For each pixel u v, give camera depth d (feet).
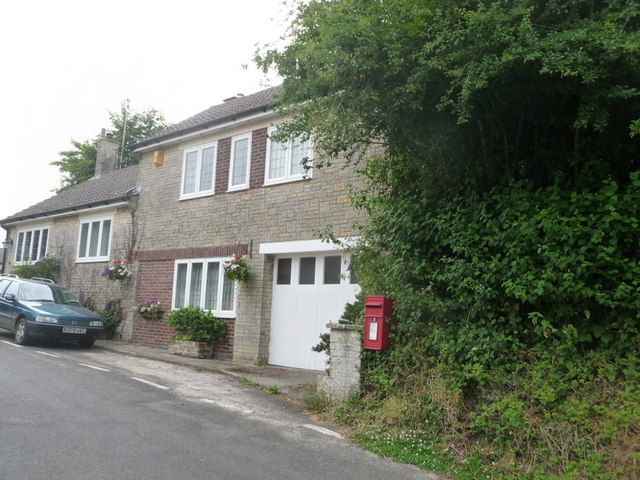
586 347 18.63
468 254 21.04
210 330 41.50
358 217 34.12
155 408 23.18
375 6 19.61
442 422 19.81
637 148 19.49
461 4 19.13
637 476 14.82
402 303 22.56
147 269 49.62
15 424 19.31
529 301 18.85
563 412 17.37
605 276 17.97
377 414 21.63
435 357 21.56
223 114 47.55
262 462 16.93
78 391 25.41
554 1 18.22
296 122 22.85
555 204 19.11
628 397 16.26
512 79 18.70
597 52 16.88
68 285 59.41
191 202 46.57
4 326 43.24
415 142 22.91
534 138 21.53
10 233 73.46
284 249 38.22
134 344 48.16
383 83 20.45
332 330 25.00
